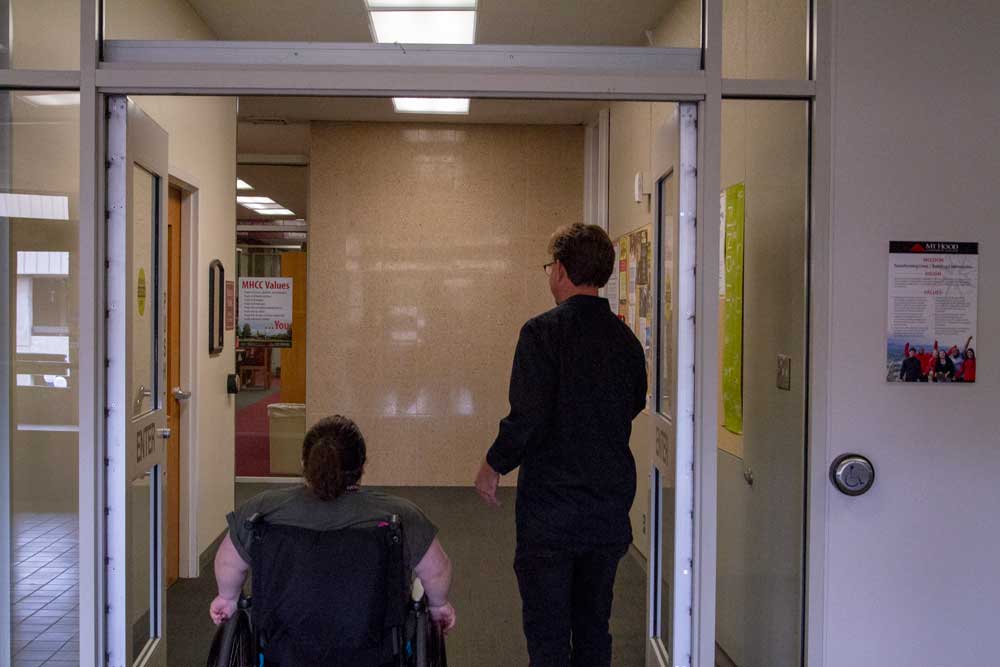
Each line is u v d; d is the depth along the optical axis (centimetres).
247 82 234
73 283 241
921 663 241
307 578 191
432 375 727
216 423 507
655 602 294
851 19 235
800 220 246
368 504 207
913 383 238
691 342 246
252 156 879
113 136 239
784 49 243
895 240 237
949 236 237
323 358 723
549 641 240
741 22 239
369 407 725
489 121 710
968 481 239
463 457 729
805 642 242
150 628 276
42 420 242
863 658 240
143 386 269
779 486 259
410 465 727
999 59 237
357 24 261
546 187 727
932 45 236
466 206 725
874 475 238
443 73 237
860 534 238
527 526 244
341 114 693
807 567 240
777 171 261
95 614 236
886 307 237
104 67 232
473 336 727
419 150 721
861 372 237
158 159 281
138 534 260
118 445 241
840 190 236
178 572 459
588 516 241
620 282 561
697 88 239
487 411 729
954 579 240
